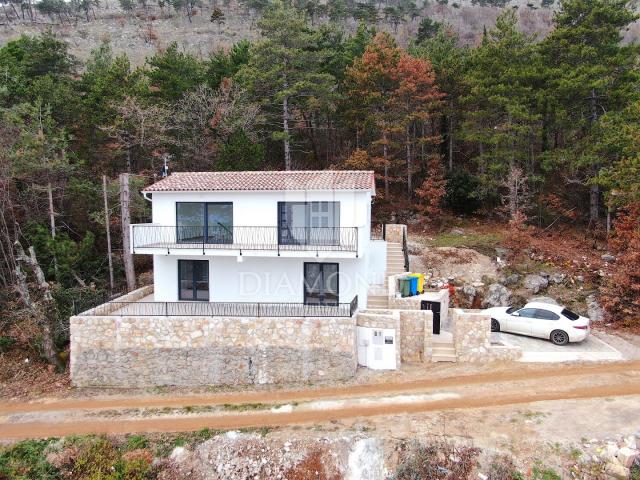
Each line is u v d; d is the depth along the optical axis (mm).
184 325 17969
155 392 17500
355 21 82250
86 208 27594
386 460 13180
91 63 45750
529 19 85500
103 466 13570
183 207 20625
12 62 33156
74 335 18188
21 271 21703
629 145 23578
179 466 13586
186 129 33688
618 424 13750
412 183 36375
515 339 20172
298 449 13648
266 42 31953
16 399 17281
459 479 12578
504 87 28922
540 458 12672
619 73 28156
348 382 17391
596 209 28641
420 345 18953
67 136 29797
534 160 31391
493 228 31453
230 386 17750
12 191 26125
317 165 39531
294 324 17750
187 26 87625
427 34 63250
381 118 32844
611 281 21906
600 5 27438
